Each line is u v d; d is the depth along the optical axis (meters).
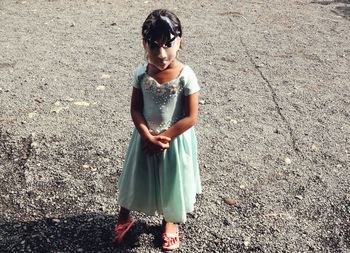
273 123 4.35
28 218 3.07
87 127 4.18
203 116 4.43
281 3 8.42
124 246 2.87
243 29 6.95
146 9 7.88
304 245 2.91
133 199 2.73
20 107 4.50
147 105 2.57
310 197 3.35
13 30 6.69
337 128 4.30
